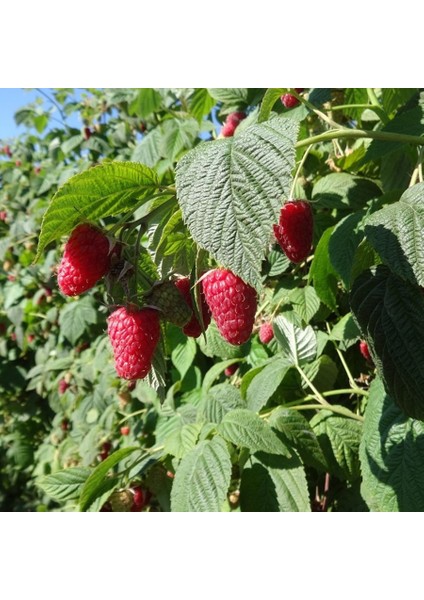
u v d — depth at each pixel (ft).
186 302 0.62
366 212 0.87
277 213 0.48
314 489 1.07
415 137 0.67
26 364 2.89
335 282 0.95
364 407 1.00
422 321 0.59
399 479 0.67
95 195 0.59
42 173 2.82
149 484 1.17
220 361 1.38
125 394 1.80
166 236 0.64
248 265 0.48
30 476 2.86
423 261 0.54
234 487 1.05
